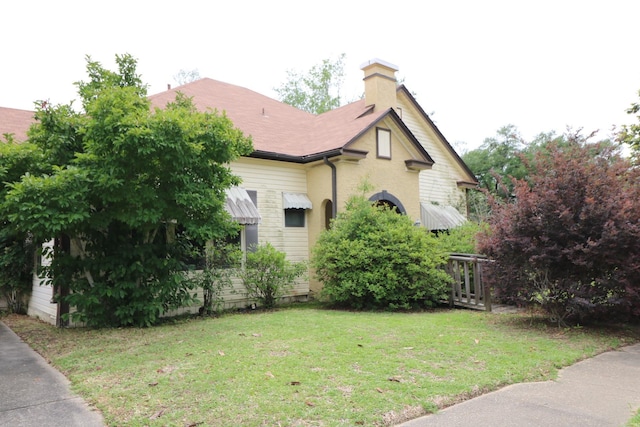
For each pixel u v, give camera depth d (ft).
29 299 42.27
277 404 13.53
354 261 36.45
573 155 27.32
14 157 25.64
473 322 29.01
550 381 16.75
